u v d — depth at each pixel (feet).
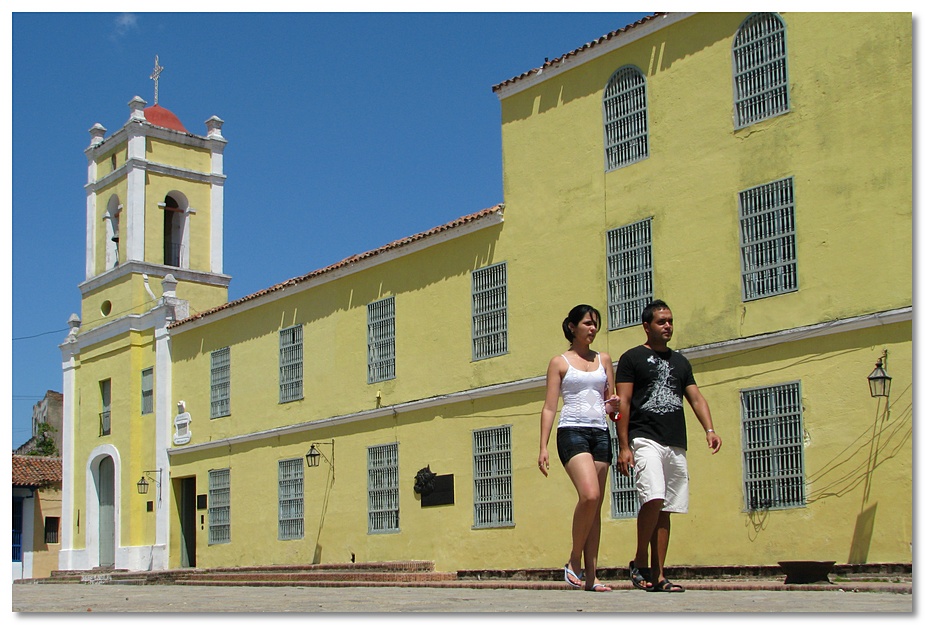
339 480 84.74
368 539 81.25
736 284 60.18
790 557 55.83
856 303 54.95
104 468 111.55
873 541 52.60
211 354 99.86
